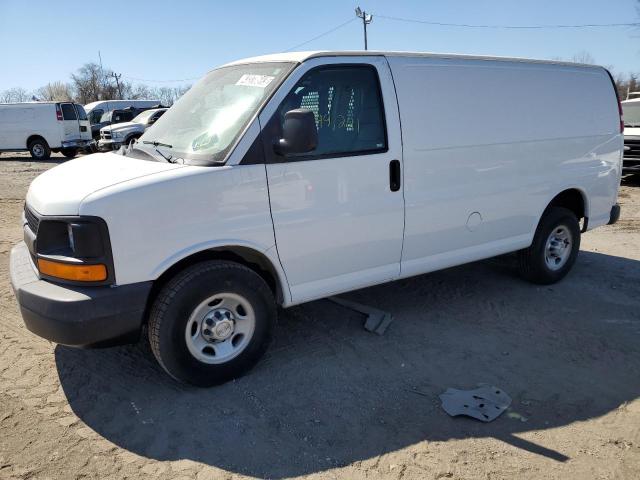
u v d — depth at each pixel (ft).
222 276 11.15
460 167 14.44
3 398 11.28
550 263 18.17
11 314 15.52
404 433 10.37
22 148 69.87
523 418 10.88
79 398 11.34
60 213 10.14
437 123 13.89
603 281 18.92
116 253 10.09
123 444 9.96
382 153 12.93
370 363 12.93
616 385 12.16
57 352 13.24
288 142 10.89
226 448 9.87
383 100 12.98
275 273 12.13
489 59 15.26
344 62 12.53
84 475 9.16
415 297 17.12
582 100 17.58
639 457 9.77
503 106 15.33
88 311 9.98
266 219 11.52
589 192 18.21
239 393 11.58
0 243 23.63
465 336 14.46
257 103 11.63
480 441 10.16
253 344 12.00
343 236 12.68
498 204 15.57
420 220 13.91
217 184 10.87
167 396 11.43
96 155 14.52
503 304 16.65
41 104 68.69
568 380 12.34
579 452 9.90
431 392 11.76
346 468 9.41
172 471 9.29
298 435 10.26
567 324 15.30
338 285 13.06
